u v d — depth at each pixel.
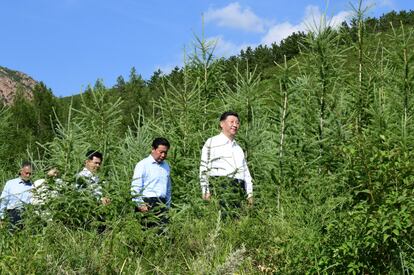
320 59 7.64
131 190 5.99
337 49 7.75
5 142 13.70
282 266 4.66
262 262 4.94
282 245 4.75
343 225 4.44
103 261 4.42
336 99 7.65
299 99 7.77
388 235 4.07
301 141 6.82
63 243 4.70
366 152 4.46
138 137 8.59
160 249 5.07
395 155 4.42
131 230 5.12
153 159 6.76
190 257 5.05
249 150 7.88
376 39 8.36
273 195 6.52
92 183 6.15
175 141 8.12
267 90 8.36
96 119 8.67
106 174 7.92
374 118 6.93
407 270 4.17
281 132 7.38
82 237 5.04
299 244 4.57
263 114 8.30
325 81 7.57
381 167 4.31
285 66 7.73
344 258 4.36
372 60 8.27
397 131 6.28
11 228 5.64
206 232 5.48
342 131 6.74
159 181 6.71
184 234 5.45
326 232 4.62
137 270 4.42
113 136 8.88
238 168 6.68
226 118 7.04
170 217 6.11
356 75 8.23
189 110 8.56
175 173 7.59
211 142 7.03
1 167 11.98
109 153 8.35
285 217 5.55
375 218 4.23
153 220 5.74
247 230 5.43
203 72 9.34
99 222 5.45
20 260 4.21
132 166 8.12
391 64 8.39
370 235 4.24
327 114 7.43
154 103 8.94
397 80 7.73
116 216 5.68
